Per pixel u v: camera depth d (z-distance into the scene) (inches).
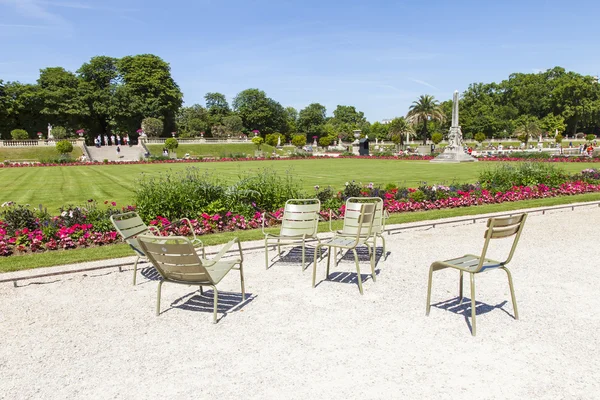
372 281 241.8
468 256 206.5
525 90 4227.4
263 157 1984.5
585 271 257.0
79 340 175.2
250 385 139.9
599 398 130.7
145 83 2738.7
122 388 140.0
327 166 1338.6
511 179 616.7
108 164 1572.3
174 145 2261.3
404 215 443.5
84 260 281.1
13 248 312.2
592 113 3831.2
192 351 163.8
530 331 176.6
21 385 143.3
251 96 3668.8
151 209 373.1
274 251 308.7
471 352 159.6
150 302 215.9
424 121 2938.0
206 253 296.8
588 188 625.0
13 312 205.5
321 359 155.8
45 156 1941.4
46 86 2625.5
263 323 187.6
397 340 169.8
